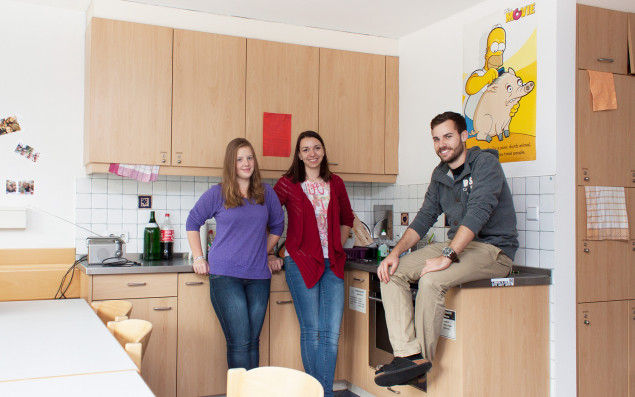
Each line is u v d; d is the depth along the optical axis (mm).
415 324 2605
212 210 3072
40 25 3512
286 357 3461
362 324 3406
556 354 2844
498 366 2691
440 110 3668
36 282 3357
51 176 3525
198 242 3158
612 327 3045
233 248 3012
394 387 3084
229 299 2967
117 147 3299
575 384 2904
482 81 3330
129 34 3334
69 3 3473
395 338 2654
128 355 1627
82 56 3607
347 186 4293
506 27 3172
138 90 3350
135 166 3357
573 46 2947
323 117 3828
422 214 2973
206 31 3547
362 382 3406
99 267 3074
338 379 3615
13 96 3449
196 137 3484
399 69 4102
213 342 3279
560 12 2902
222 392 3299
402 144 4043
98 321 2176
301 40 3809
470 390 2607
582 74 2982
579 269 2949
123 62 3318
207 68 3516
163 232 3594
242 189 3082
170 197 3773
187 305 3219
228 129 3564
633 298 3125
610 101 3041
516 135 3098
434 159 3703
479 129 3348
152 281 3135
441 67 3666
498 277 2717
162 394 3156
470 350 2615
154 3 3396
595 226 2990
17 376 1389
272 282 3432
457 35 3529
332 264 3195
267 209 3131
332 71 3865
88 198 3584
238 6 3457
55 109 3541
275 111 3689
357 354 3467
